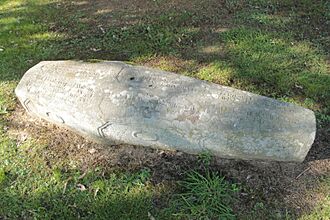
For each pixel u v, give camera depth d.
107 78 2.12
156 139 2.05
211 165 2.07
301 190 1.97
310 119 1.94
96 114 2.06
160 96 2.03
